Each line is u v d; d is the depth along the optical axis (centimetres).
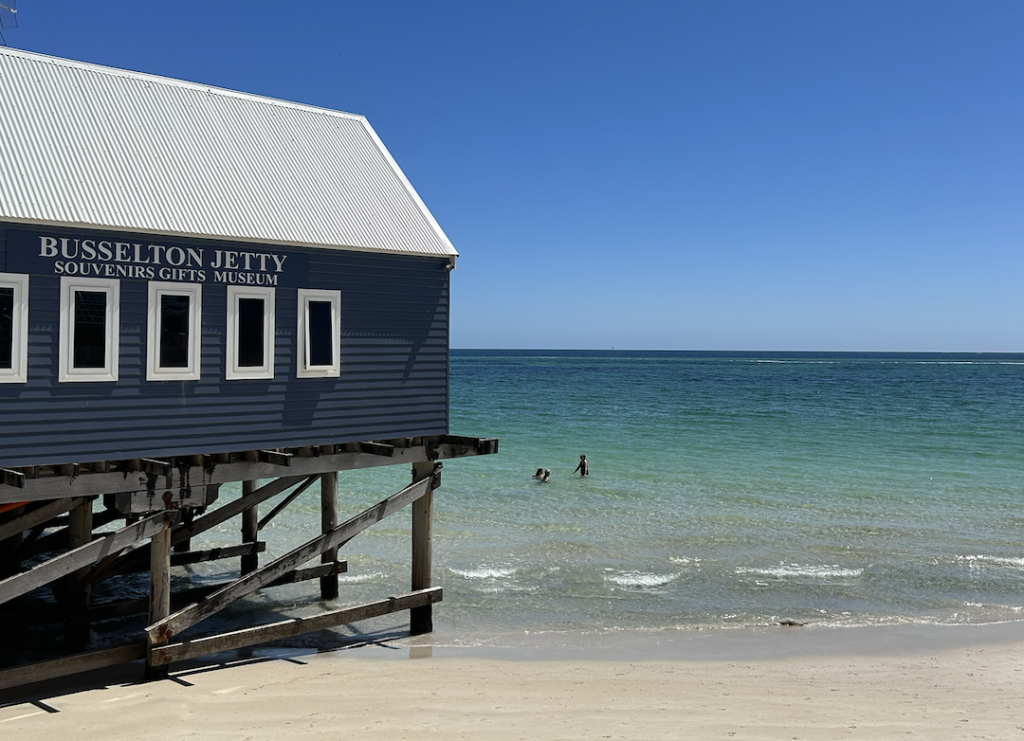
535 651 1515
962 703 1211
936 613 1795
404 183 1678
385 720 1084
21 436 1155
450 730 1038
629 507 2800
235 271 1348
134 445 1250
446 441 1589
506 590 1916
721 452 4053
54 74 1419
